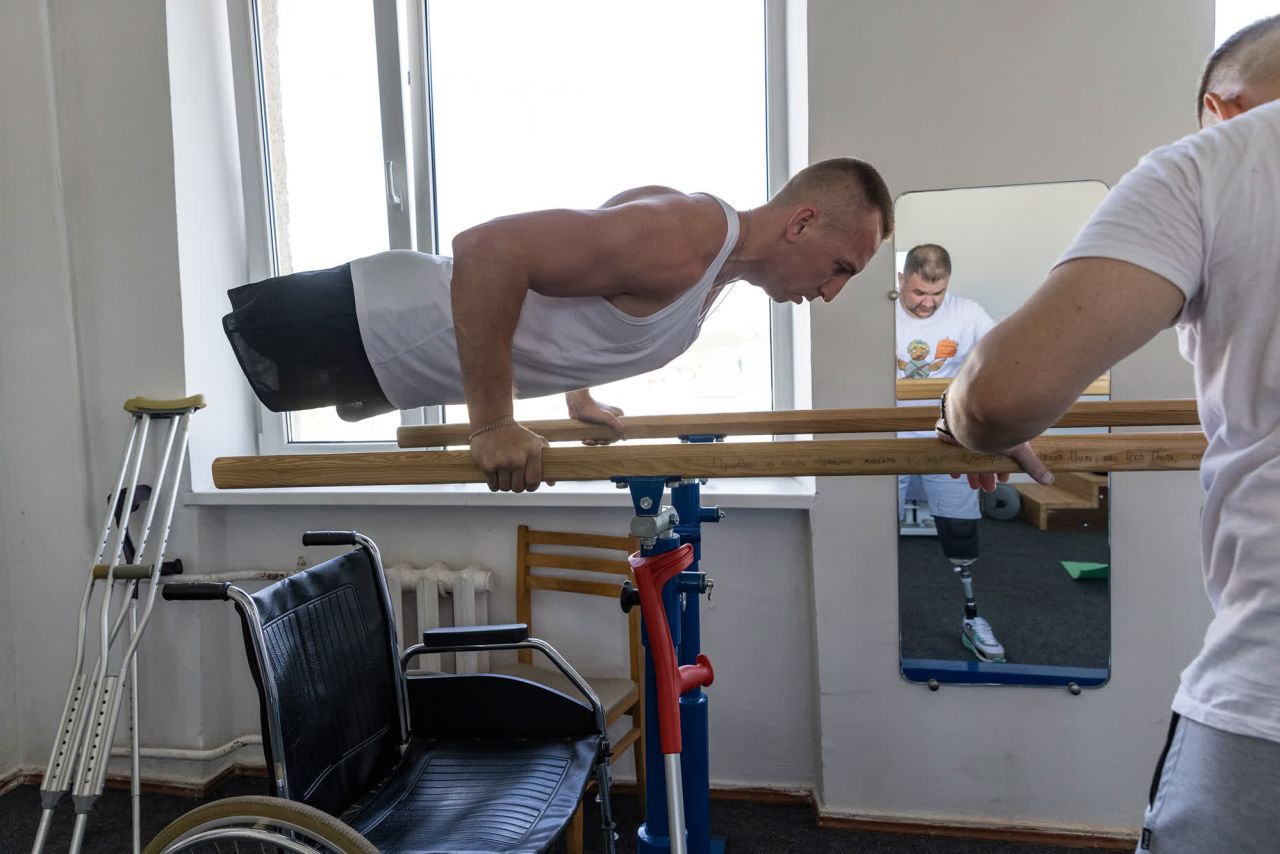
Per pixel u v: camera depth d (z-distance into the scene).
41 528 2.29
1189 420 1.23
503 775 1.50
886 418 1.38
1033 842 1.94
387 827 1.36
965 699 1.96
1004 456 0.92
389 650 1.62
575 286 1.04
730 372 2.29
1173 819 0.65
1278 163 0.58
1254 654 0.59
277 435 2.49
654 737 1.58
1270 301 0.58
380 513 2.28
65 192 2.25
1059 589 1.91
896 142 1.90
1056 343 0.60
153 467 2.25
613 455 0.98
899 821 1.99
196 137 2.29
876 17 1.88
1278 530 0.58
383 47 2.34
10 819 2.12
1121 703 1.90
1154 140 1.81
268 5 2.44
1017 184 1.87
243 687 2.36
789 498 2.00
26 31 2.21
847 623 2.00
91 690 1.77
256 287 1.22
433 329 1.19
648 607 1.14
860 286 1.93
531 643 1.59
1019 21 1.84
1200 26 1.78
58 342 2.25
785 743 2.14
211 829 1.13
